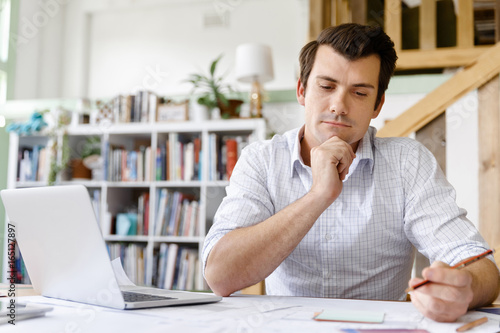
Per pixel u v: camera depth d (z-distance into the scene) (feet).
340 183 2.72
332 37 3.05
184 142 10.64
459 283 1.93
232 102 10.23
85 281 2.30
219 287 2.74
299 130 3.55
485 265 2.46
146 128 10.28
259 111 10.06
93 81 14.23
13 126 10.82
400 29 8.11
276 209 3.42
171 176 10.14
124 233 10.18
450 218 2.97
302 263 3.33
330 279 3.29
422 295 1.96
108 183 10.35
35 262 2.54
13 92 12.84
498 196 4.74
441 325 1.89
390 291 3.33
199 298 2.42
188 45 13.74
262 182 3.42
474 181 9.36
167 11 14.02
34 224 2.42
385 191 3.27
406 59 8.09
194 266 9.84
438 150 4.91
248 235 2.75
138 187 11.28
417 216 3.10
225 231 2.97
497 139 4.79
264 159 3.49
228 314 2.08
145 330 1.76
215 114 10.37
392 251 3.29
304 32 12.67
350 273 3.29
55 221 2.31
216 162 9.93
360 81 2.99
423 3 8.09
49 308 2.05
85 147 11.28
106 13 14.35
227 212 3.09
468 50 7.88
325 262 3.29
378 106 3.37
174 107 10.34
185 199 10.19
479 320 1.94
